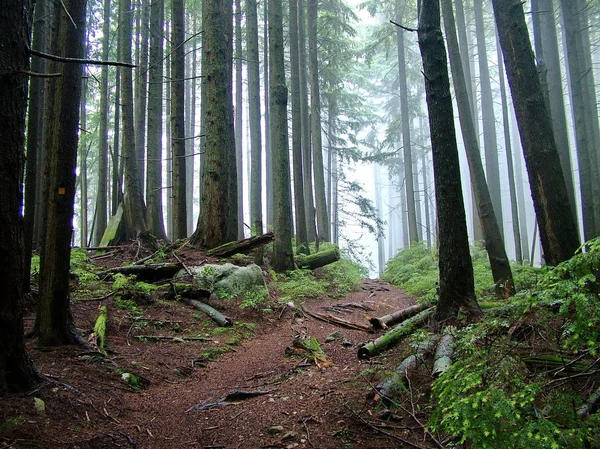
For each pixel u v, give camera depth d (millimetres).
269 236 11312
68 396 4156
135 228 13656
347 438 3566
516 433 2045
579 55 16734
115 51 23047
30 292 7238
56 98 5461
